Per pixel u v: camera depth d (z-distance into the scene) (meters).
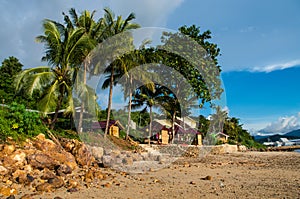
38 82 14.05
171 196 4.80
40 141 7.70
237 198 4.57
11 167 5.73
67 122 15.06
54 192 4.87
